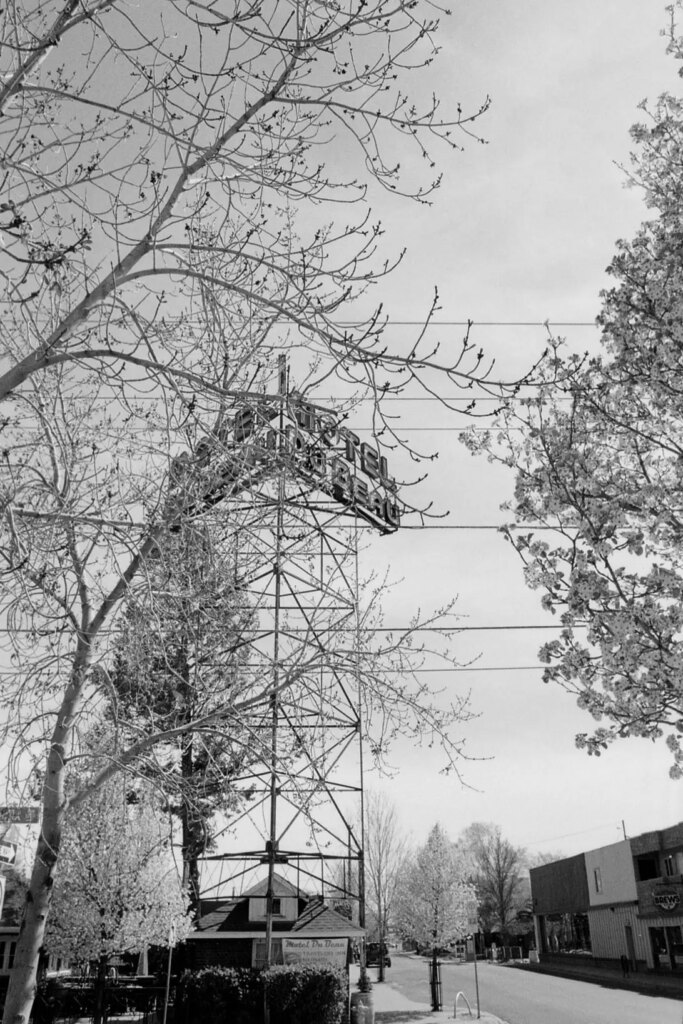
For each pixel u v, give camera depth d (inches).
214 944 953.5
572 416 343.3
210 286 257.8
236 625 359.6
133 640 322.7
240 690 348.5
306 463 303.9
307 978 792.3
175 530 325.4
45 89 217.5
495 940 2947.8
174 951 1002.7
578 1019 888.3
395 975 1902.1
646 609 317.7
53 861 330.0
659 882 1445.6
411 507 276.5
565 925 2070.6
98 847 804.0
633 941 1565.0
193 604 319.6
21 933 321.4
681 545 342.0
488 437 366.6
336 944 941.8
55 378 301.1
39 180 237.3
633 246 367.2
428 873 1413.6
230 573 335.0
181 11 227.9
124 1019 853.8
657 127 365.4
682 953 1364.4
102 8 224.1
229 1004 810.2
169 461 277.3
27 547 261.6
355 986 1501.0
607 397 354.0
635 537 335.6
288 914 966.4
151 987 869.2
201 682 330.6
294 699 361.4
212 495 324.2
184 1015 817.5
